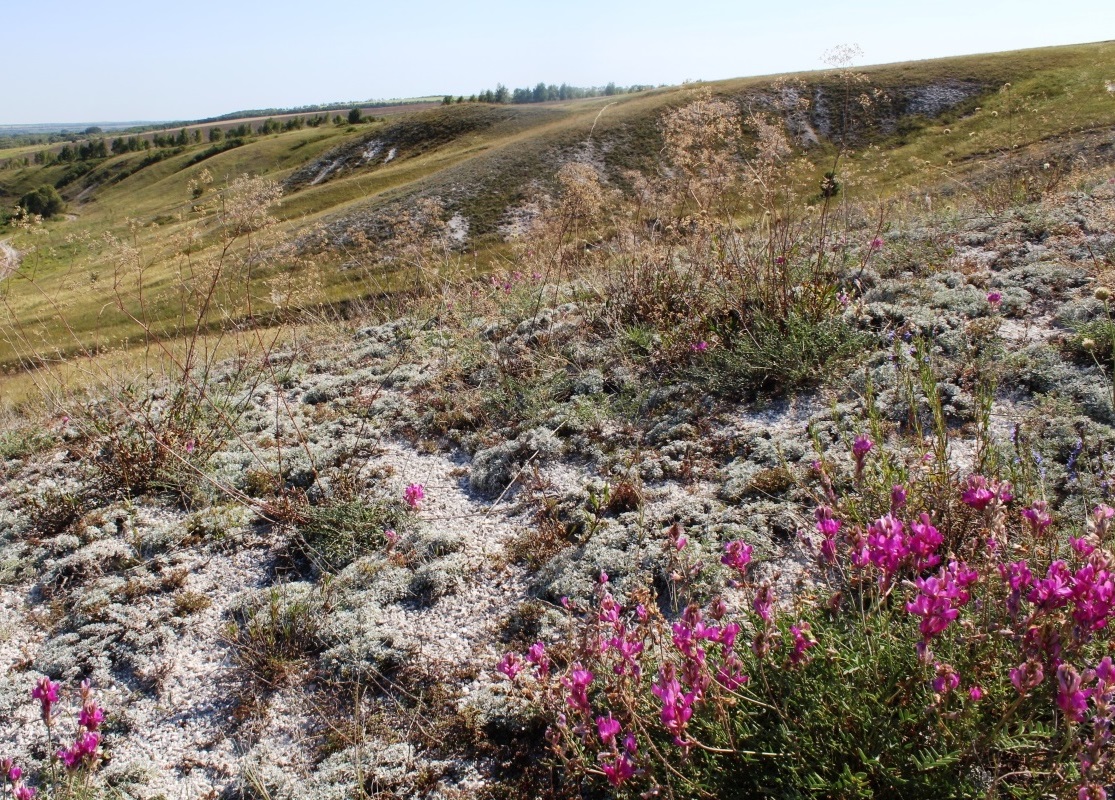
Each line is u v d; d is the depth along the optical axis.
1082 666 2.23
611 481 4.66
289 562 4.55
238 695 3.64
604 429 5.25
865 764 2.19
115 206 90.75
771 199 6.12
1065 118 31.17
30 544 5.04
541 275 8.38
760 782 2.38
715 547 3.75
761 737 2.44
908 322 5.37
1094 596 1.93
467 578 4.13
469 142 87.31
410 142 91.69
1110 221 6.79
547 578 3.94
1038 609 2.06
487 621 3.81
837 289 6.25
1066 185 9.45
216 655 3.90
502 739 3.17
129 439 5.80
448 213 47.03
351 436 5.92
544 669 2.65
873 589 2.74
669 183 7.09
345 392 6.87
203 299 6.49
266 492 5.28
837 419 4.34
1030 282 5.87
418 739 3.23
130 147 136.12
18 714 3.72
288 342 8.81
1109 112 30.45
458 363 6.72
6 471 6.34
